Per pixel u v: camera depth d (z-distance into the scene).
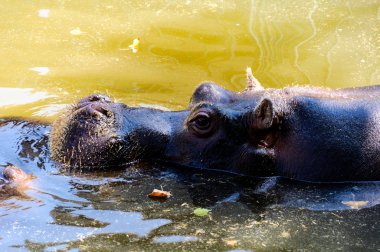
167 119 16.27
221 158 15.65
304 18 27.44
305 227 13.35
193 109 15.91
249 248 12.53
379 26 26.38
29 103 19.75
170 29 26.25
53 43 24.73
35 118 18.48
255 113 15.12
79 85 21.19
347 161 14.91
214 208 14.02
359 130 14.99
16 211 13.67
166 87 21.09
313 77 21.81
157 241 12.68
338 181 15.03
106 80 21.64
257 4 29.27
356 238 12.99
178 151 15.84
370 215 13.80
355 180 15.05
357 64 22.92
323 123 15.03
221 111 15.58
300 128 15.07
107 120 15.59
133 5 28.97
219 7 28.78
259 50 24.28
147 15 27.70
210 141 15.65
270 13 28.08
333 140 14.91
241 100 16.05
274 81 21.42
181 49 24.36
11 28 26.06
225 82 21.38
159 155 15.93
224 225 13.34
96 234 12.90
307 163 15.04
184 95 20.44
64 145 15.51
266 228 13.29
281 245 12.68
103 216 13.56
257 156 15.35
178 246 12.52
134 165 15.66
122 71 22.41
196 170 15.62
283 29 26.30
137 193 14.55
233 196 14.55
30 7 28.48
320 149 14.94
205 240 12.76
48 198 14.22
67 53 23.89
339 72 22.23
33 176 15.06
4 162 15.62
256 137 15.34
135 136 15.70
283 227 13.33
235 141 15.55
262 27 26.58
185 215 13.70
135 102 19.78
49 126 17.83
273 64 22.97
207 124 15.60
